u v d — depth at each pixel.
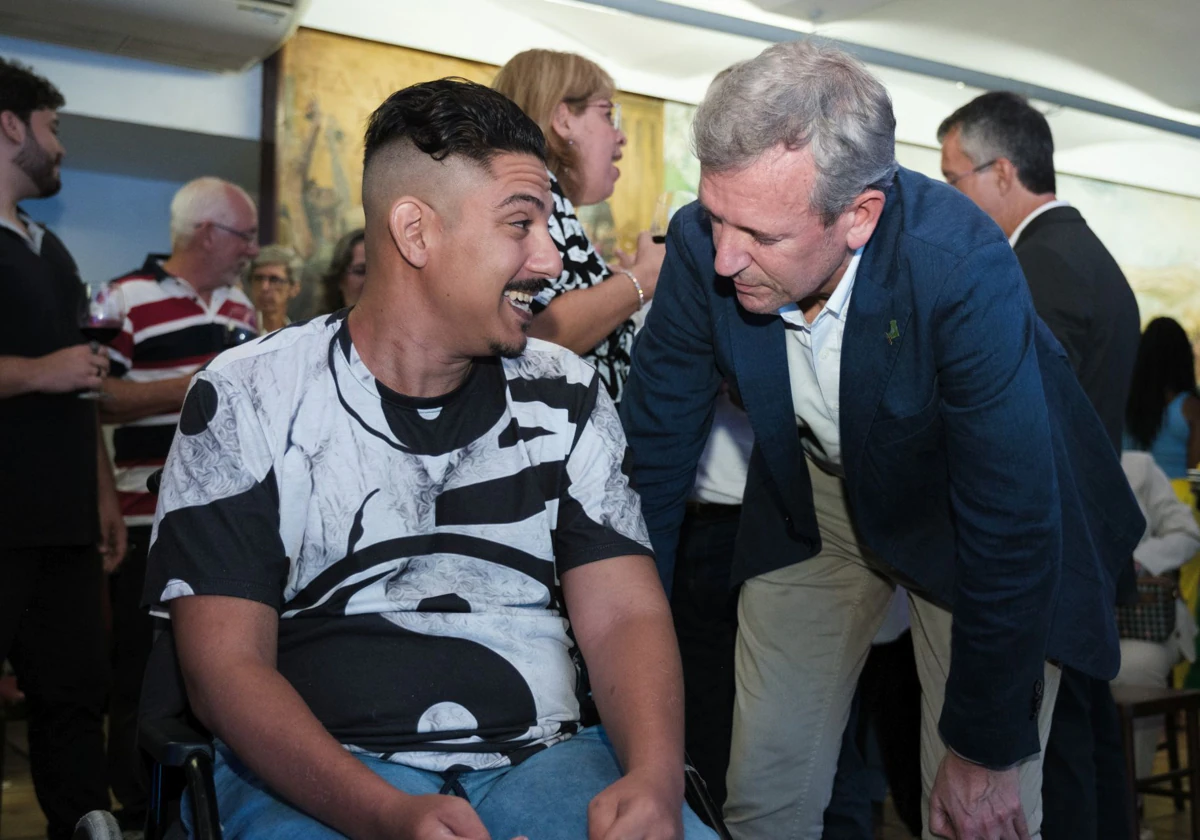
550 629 1.36
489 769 1.27
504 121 1.27
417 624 1.30
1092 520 1.73
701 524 2.37
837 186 1.33
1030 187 2.84
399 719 1.26
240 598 1.21
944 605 1.80
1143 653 3.44
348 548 1.29
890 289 1.46
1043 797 2.21
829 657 1.94
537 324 1.96
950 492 1.56
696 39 4.05
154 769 1.25
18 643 2.59
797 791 1.94
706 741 2.42
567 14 3.94
